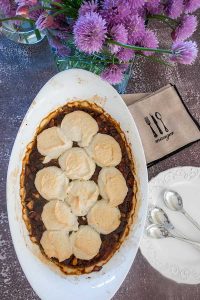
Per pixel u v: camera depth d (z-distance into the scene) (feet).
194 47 1.61
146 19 1.75
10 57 2.08
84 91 1.95
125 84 2.09
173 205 2.08
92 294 1.82
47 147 1.93
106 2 1.50
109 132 2.00
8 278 1.88
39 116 1.91
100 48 1.55
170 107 2.14
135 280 1.99
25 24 1.98
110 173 1.94
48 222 1.87
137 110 2.12
